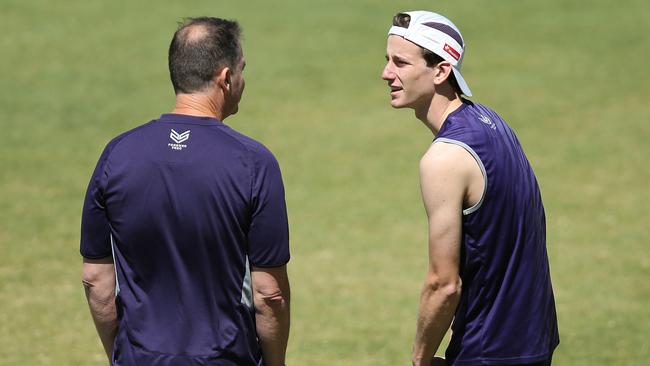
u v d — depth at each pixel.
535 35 66.75
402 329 25.22
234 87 12.25
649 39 65.62
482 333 12.30
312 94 55.81
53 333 24.62
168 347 11.74
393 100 12.73
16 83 56.06
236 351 11.86
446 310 12.02
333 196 39.50
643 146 45.97
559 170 42.59
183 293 11.74
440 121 12.69
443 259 11.93
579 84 56.91
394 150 46.34
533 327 12.38
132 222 11.77
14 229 34.31
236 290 11.83
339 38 66.38
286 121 51.03
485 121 12.41
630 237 33.59
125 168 11.78
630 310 26.36
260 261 11.80
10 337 24.19
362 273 30.27
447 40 12.45
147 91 55.41
